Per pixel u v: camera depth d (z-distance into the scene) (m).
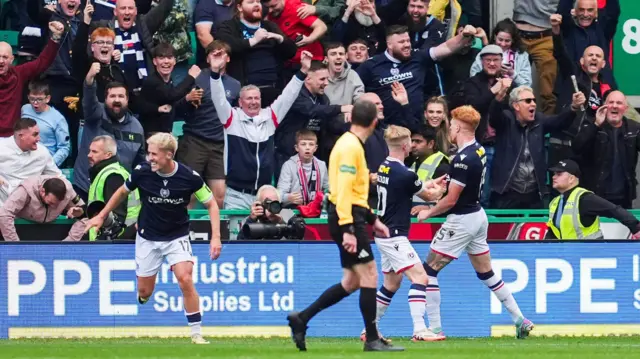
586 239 46.81
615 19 60.31
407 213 40.28
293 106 51.81
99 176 46.06
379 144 50.16
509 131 52.41
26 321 45.03
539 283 46.53
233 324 45.62
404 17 57.41
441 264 42.28
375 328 33.75
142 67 52.62
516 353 33.78
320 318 45.81
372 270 33.09
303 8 56.00
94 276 45.19
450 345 38.66
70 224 47.09
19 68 50.62
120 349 36.50
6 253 44.94
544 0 58.81
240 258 45.66
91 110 49.41
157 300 45.41
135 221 46.50
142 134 50.69
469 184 41.12
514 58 56.31
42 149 48.25
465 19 61.72
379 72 54.16
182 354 33.59
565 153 55.25
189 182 38.97
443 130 51.12
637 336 46.50
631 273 46.97
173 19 55.75
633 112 58.62
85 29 51.34
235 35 53.28
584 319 46.69
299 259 45.91
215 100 49.50
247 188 50.66
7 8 59.81
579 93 51.59
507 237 49.31
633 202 60.69
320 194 48.59
